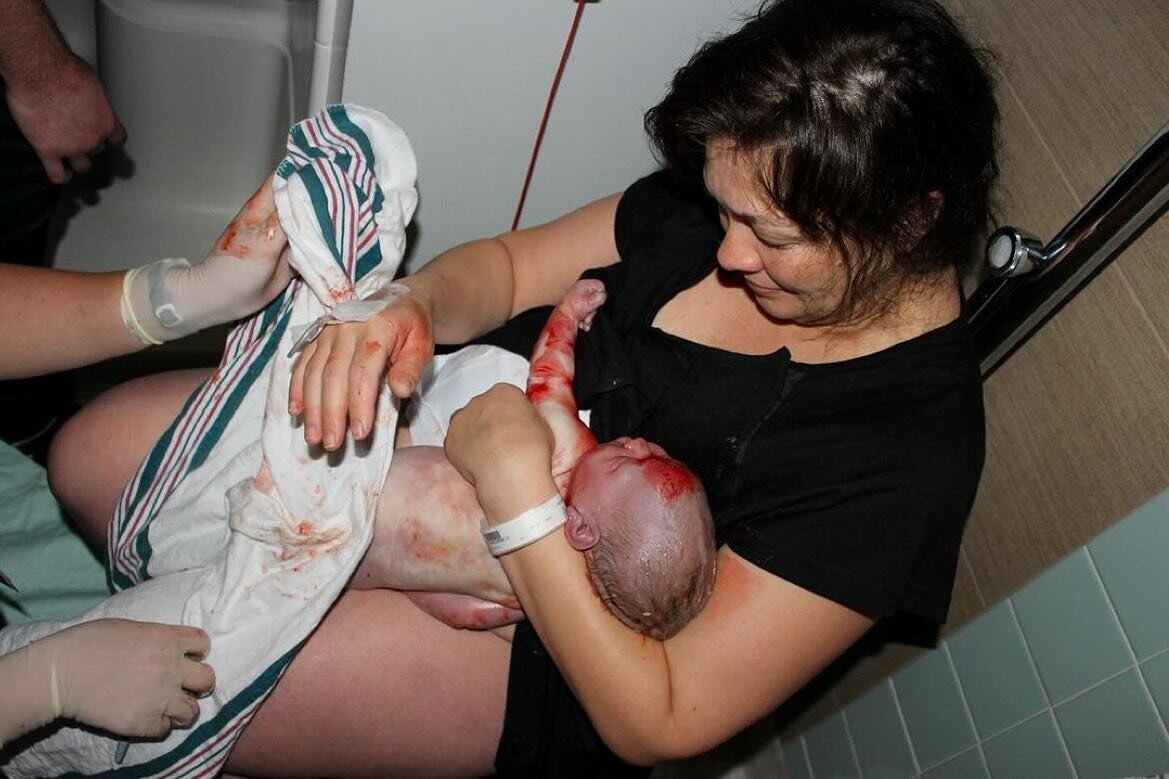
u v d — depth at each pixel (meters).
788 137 0.79
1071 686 1.09
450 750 1.10
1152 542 1.00
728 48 0.85
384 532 1.03
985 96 0.87
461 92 1.40
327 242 0.99
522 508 0.94
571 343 1.11
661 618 0.98
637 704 0.90
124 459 1.15
